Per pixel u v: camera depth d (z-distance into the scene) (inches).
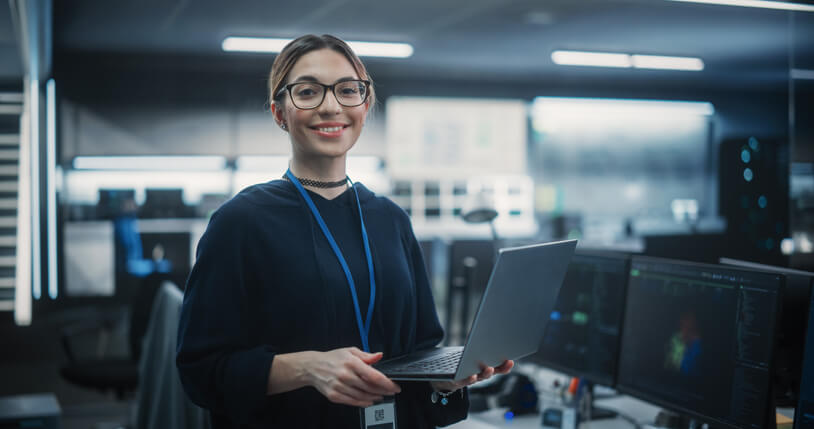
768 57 326.3
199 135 315.6
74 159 300.8
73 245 297.3
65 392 216.2
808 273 74.9
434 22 258.2
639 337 75.2
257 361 42.0
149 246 304.7
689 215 381.1
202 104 315.3
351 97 46.4
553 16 251.1
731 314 63.5
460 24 261.9
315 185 47.8
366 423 45.1
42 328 285.0
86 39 275.4
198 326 44.0
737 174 384.2
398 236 50.4
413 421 48.9
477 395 90.6
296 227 45.8
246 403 41.8
